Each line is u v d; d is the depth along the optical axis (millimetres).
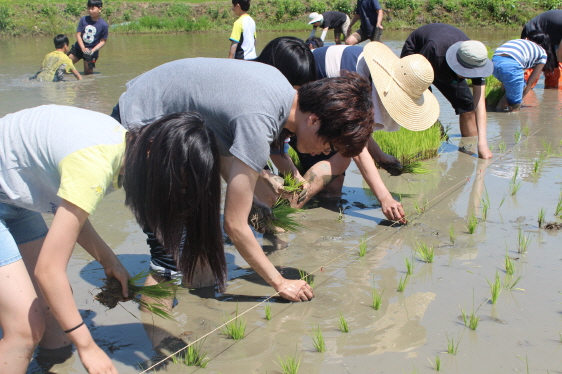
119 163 2217
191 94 2752
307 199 4516
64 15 22516
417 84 4082
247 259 2926
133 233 3988
